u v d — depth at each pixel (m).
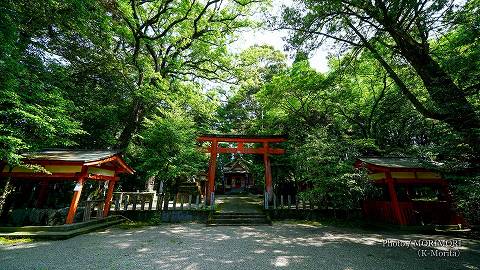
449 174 6.88
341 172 10.33
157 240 7.38
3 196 9.09
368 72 14.22
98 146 15.74
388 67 9.34
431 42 10.16
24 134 7.70
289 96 15.32
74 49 10.83
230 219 11.05
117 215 11.11
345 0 8.00
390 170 9.48
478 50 6.37
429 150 7.68
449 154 6.70
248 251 6.09
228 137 14.83
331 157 10.48
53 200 11.94
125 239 7.50
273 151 14.68
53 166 8.61
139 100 15.41
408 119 13.84
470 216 7.17
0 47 6.72
